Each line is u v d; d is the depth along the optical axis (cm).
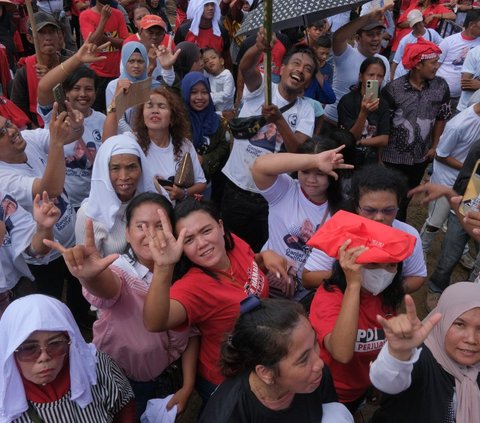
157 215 278
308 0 405
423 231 522
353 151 389
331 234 247
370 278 252
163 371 296
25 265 329
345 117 527
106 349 274
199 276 269
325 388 222
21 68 578
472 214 315
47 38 568
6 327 218
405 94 514
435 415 229
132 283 269
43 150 403
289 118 461
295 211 330
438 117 543
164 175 414
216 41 773
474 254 551
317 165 300
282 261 309
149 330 242
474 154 379
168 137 422
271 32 372
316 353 204
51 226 295
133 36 652
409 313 199
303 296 338
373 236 241
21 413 220
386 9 575
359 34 608
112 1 765
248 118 422
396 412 237
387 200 272
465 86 635
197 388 296
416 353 212
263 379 202
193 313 263
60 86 350
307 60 446
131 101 391
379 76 514
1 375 216
